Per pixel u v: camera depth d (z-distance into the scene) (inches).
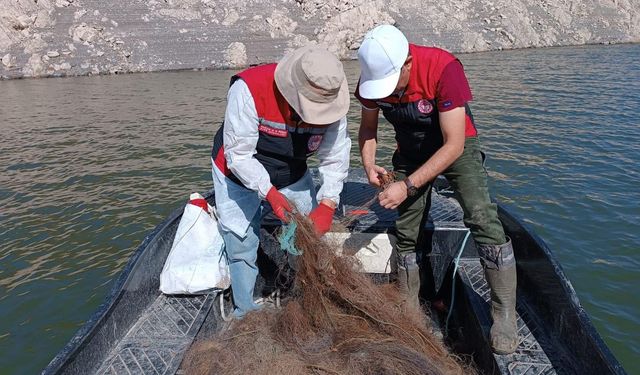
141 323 131.0
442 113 116.1
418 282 144.6
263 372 104.4
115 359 117.6
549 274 126.0
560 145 397.7
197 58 811.4
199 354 113.5
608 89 598.2
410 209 136.2
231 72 777.6
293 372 103.7
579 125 452.8
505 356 115.3
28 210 298.2
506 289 117.9
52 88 674.8
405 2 976.9
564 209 285.4
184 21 852.6
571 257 237.3
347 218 165.6
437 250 160.6
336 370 102.8
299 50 116.5
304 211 142.3
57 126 487.2
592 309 201.8
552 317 123.3
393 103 124.5
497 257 117.6
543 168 349.1
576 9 1090.7
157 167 367.6
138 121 499.2
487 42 965.8
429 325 146.8
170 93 629.9
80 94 633.6
